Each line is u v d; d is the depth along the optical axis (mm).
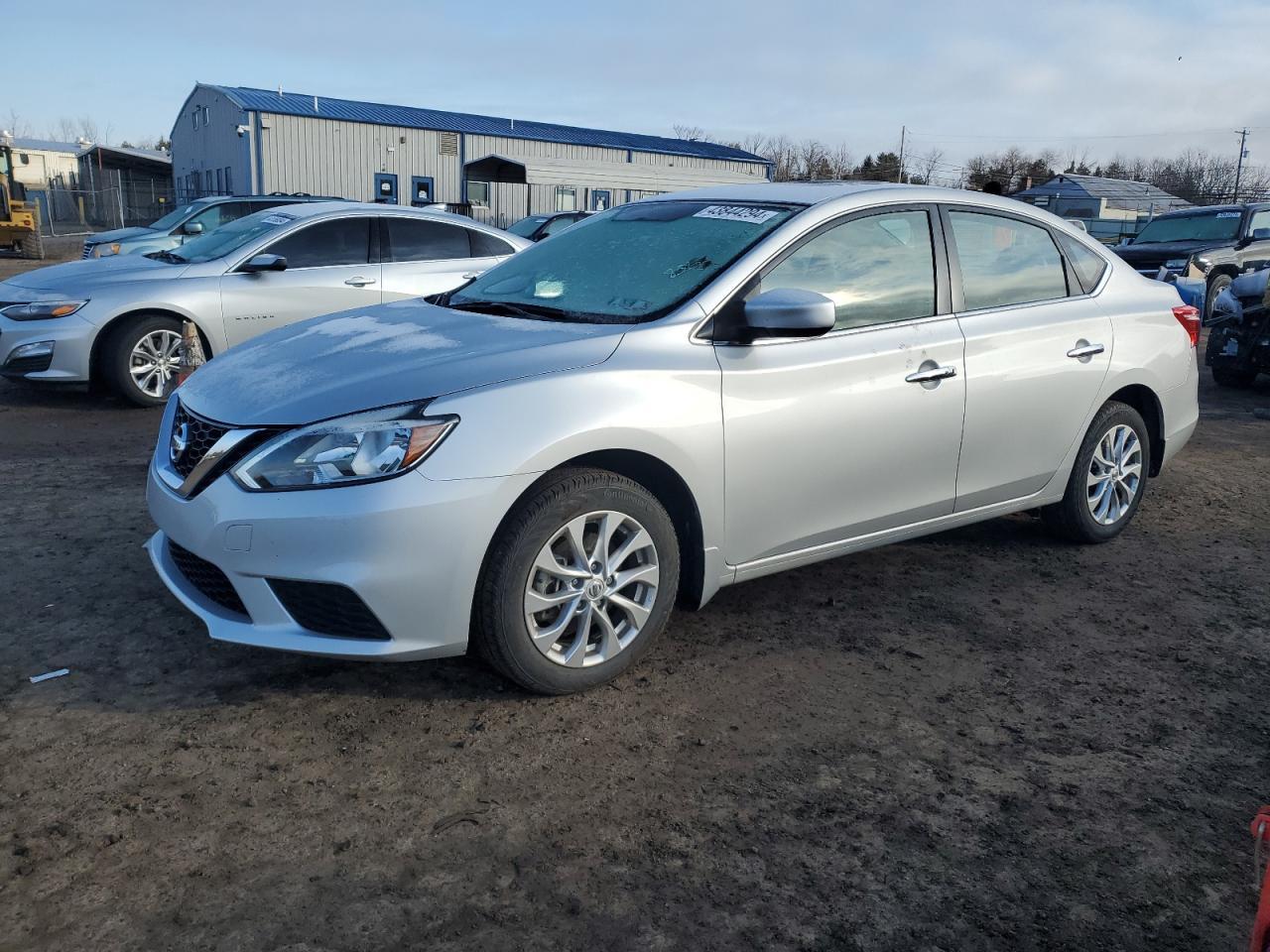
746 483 3438
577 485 3059
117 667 3330
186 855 2410
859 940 2217
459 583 2900
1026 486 4410
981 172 80375
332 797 2660
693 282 3543
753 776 2826
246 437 2965
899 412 3785
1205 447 7320
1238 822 2697
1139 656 3707
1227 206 16688
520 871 2396
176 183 46719
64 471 5750
